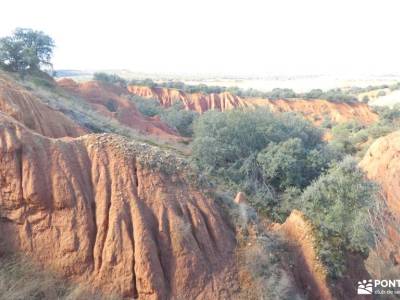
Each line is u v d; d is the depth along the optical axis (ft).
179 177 38.29
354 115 232.32
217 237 35.86
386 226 56.54
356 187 50.29
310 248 38.04
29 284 29.45
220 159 72.13
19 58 114.73
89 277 31.35
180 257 32.99
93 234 32.55
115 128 81.56
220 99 247.29
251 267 34.45
